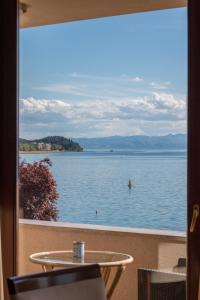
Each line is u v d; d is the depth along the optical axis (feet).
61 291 6.35
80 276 6.61
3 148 10.88
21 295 6.01
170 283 10.00
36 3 10.89
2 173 10.90
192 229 9.16
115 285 10.59
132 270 10.56
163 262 10.12
